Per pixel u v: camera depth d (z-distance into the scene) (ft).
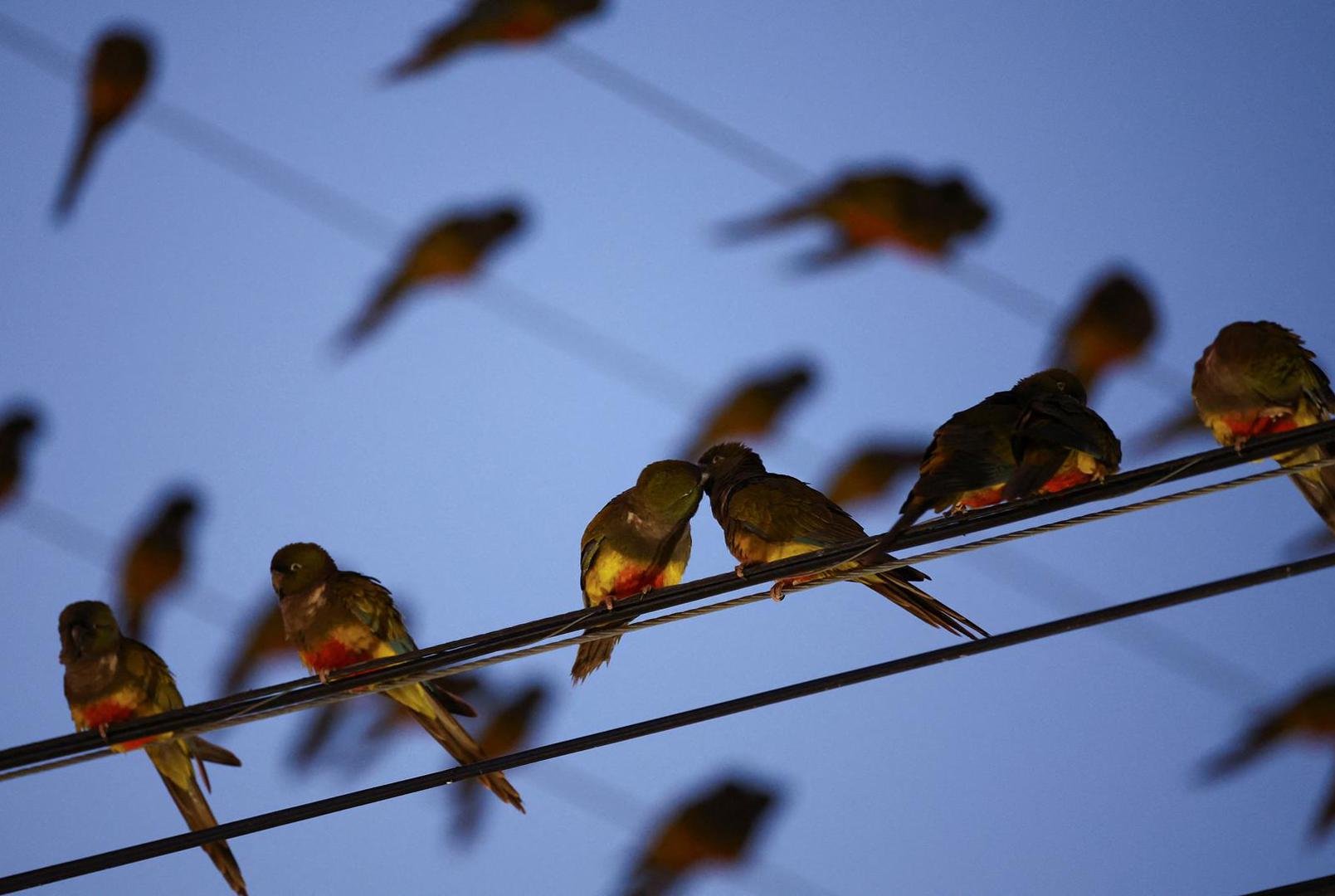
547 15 53.26
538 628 33.58
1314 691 42.27
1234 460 31.12
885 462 51.42
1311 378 36.06
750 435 52.03
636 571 39.45
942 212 55.47
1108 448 33.37
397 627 41.70
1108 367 48.73
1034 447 33.24
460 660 33.60
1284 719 42.39
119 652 40.63
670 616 33.73
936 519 31.76
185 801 40.34
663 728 32.27
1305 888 30.07
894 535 31.91
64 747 33.86
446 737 40.40
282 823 32.65
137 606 49.39
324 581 41.42
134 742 34.09
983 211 56.03
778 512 38.01
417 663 33.65
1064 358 49.80
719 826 47.39
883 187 55.67
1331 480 36.29
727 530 38.99
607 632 33.68
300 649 41.42
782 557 37.83
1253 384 36.06
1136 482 31.32
